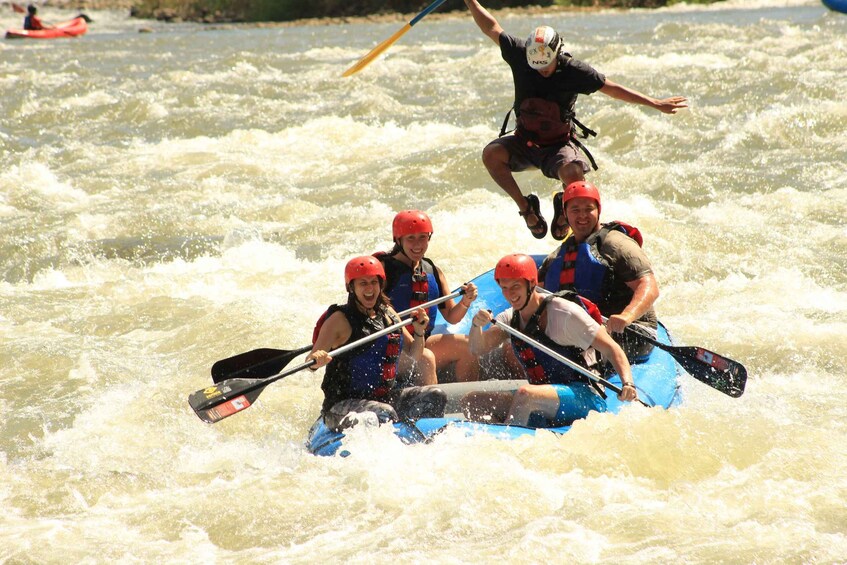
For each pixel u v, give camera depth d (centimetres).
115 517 1445
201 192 3759
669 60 5862
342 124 4672
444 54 7400
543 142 2155
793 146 3888
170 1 14850
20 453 1764
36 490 1553
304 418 1902
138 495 1530
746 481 1444
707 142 4009
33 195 3769
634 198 3234
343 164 4103
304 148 4416
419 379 1738
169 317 2483
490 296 2058
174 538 1370
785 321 2261
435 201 3459
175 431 1845
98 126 5116
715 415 1616
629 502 1393
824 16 8531
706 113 4453
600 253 1792
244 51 8412
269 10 13675
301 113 5203
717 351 2138
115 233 3275
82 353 2238
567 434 1530
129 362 2208
